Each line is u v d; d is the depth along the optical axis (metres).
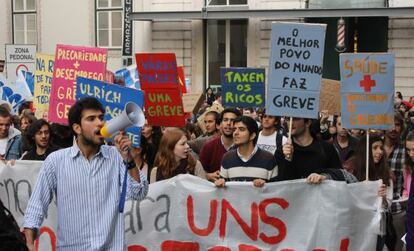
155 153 7.20
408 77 22.66
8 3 28.34
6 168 6.75
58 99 7.53
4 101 12.38
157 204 6.20
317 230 5.89
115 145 4.93
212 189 6.08
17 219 6.74
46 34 27.75
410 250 5.23
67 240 4.55
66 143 7.72
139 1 25.16
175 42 25.08
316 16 22.00
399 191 7.09
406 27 22.61
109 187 4.62
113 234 4.62
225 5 24.38
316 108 6.07
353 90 6.39
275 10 22.53
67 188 4.55
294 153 6.07
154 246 6.21
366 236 5.92
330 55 23.55
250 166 6.14
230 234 6.06
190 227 6.14
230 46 24.67
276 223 5.97
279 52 6.11
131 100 5.79
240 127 6.09
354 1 22.44
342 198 5.84
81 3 27.09
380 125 6.36
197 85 24.98
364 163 6.62
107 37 26.75
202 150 7.31
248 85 9.41
